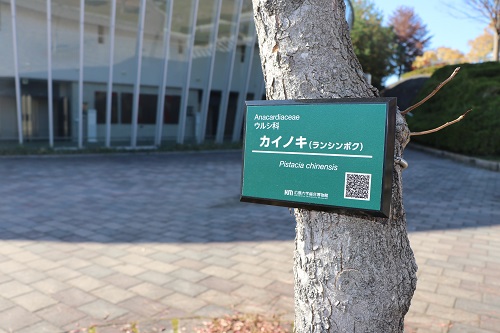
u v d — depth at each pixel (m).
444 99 19.28
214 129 20.11
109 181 10.68
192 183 10.71
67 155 15.34
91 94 16.59
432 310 3.83
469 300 4.05
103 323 3.49
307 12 1.84
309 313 2.01
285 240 5.98
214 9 18.31
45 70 15.57
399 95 31.03
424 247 5.75
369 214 1.62
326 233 1.93
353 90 1.88
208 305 3.87
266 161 1.81
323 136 1.70
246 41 19.92
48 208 7.70
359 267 1.89
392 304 1.95
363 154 1.62
